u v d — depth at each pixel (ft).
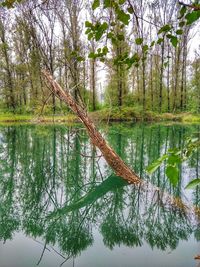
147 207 16.53
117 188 20.89
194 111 99.60
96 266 9.84
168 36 4.88
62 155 34.42
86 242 12.23
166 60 6.25
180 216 14.90
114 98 96.99
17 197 19.47
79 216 15.76
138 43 5.41
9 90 105.40
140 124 75.72
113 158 22.33
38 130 61.41
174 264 10.00
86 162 30.68
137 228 13.71
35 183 22.95
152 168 3.76
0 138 48.88
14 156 33.55
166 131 57.52
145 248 11.40
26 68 90.07
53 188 21.63
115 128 62.75
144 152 35.01
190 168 26.09
